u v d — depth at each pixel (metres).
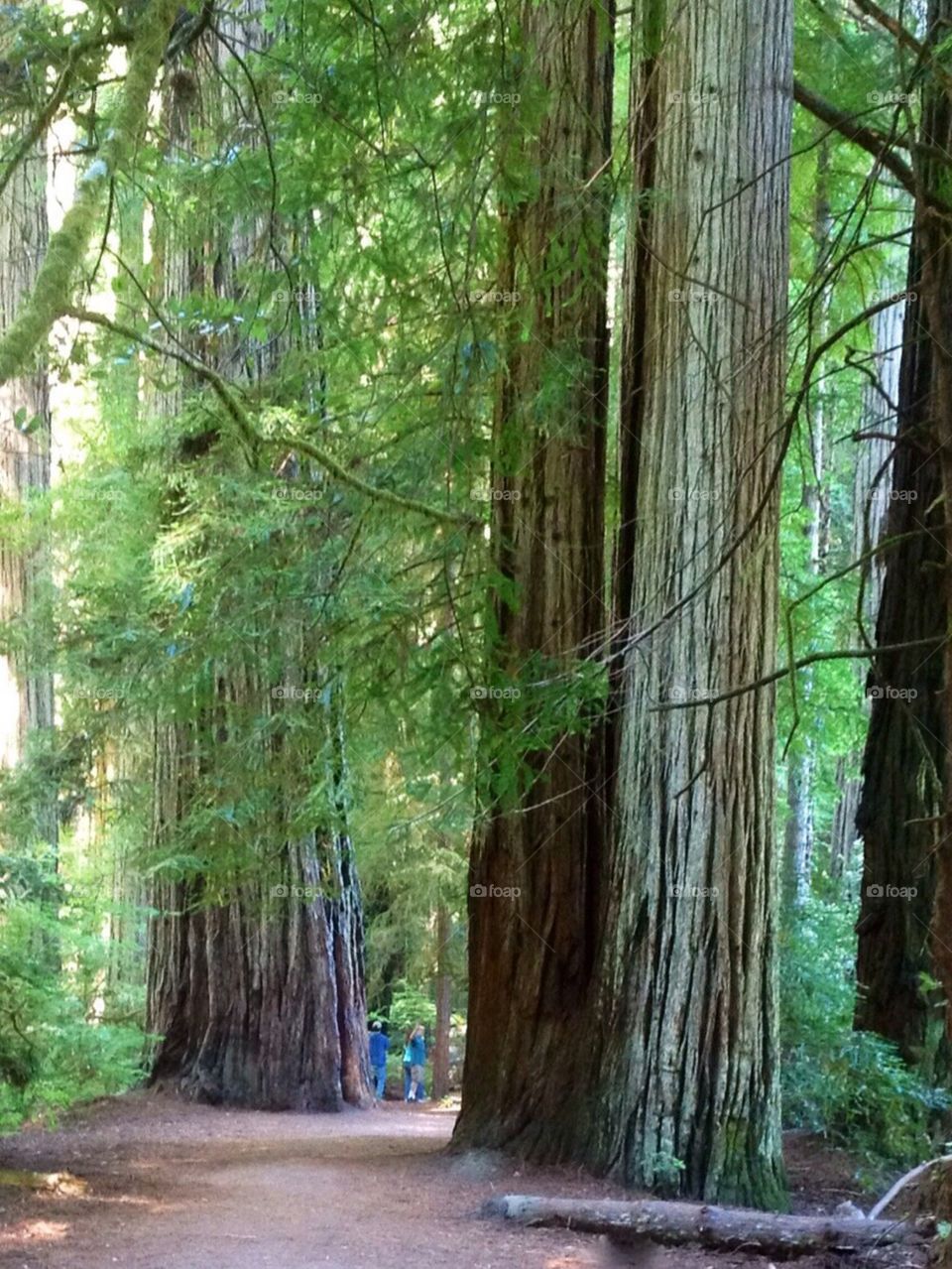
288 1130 10.13
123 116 4.29
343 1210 6.21
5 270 10.94
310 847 11.48
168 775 10.07
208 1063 11.52
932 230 4.86
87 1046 7.48
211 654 7.78
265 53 5.23
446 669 7.22
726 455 6.88
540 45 6.87
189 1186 6.82
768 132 7.09
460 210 5.24
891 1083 7.67
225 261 9.41
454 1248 5.46
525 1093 7.57
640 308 7.74
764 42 7.11
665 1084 6.86
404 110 5.05
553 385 7.05
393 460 7.27
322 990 11.75
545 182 6.98
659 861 7.02
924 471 8.47
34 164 8.14
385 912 17.61
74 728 8.66
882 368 13.40
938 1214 4.84
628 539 7.71
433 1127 11.08
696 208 7.05
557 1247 5.57
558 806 7.74
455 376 6.24
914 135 4.22
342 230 6.25
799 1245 5.49
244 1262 5.02
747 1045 6.88
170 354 5.15
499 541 7.73
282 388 7.86
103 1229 5.50
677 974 6.92
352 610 7.36
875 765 8.84
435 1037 20.34
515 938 7.81
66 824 10.90
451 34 5.31
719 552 6.86
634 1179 6.80
